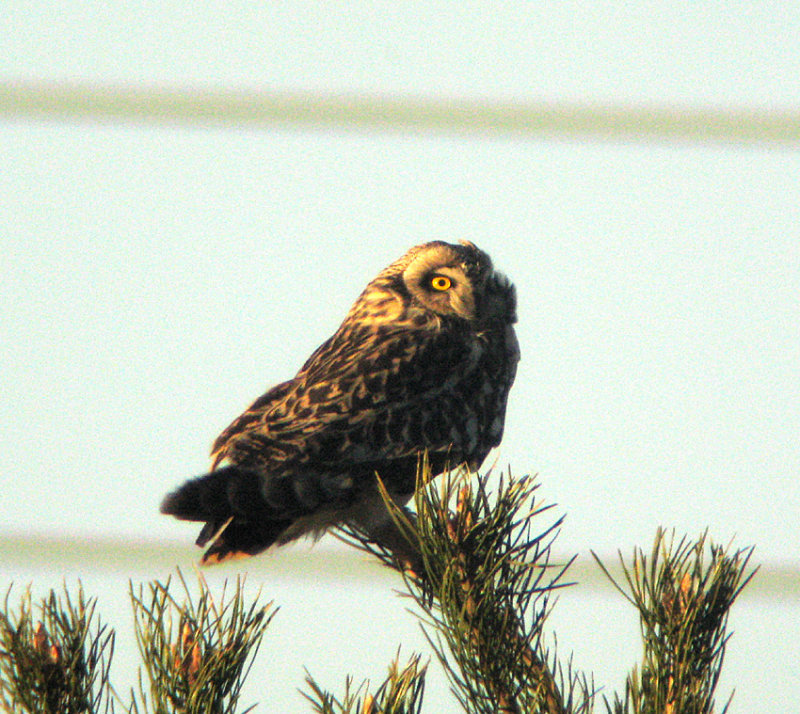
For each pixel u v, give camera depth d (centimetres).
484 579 495
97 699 429
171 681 423
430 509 505
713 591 480
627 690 478
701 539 490
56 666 423
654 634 479
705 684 480
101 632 435
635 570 487
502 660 489
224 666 423
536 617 501
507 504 508
